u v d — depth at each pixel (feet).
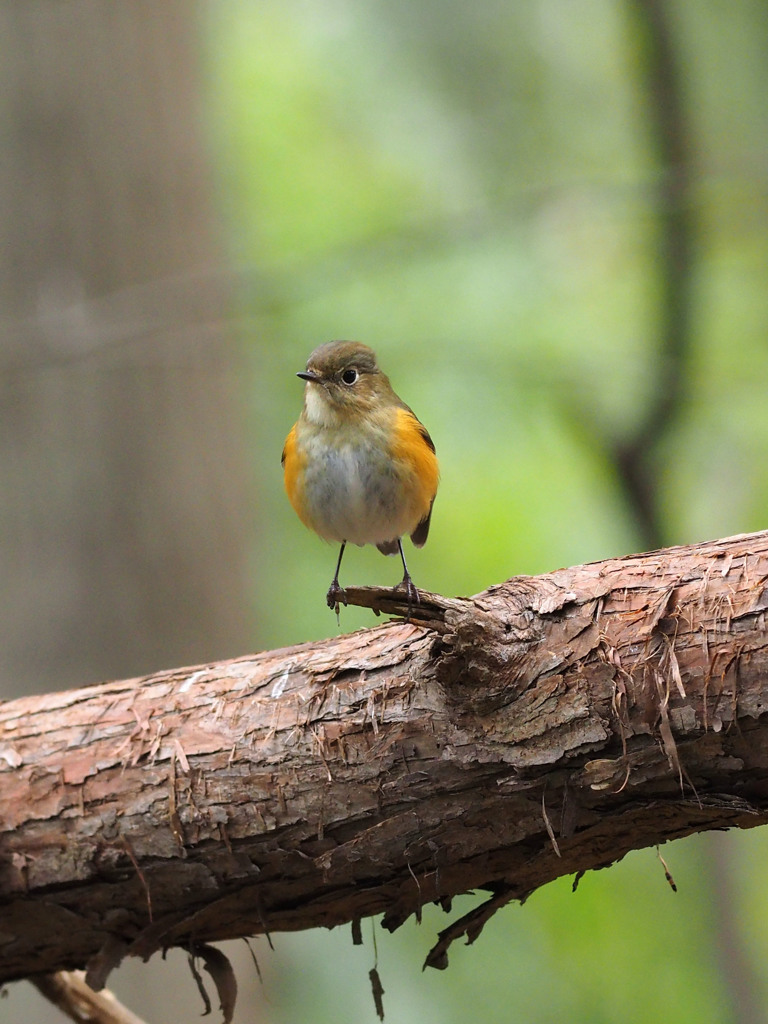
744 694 14.93
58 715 17.84
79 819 17.02
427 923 37.22
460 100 46.11
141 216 36.40
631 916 39.42
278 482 44.50
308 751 16.51
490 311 44.47
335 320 44.21
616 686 15.31
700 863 38.14
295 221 47.09
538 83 45.65
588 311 45.29
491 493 44.06
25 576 33.78
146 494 35.12
